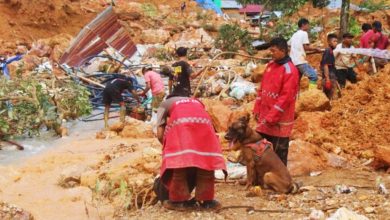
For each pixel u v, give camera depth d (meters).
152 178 8.05
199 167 6.58
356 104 10.65
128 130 12.54
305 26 12.16
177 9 45.38
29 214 7.05
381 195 7.08
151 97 14.80
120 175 8.43
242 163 8.24
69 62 19.08
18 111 13.43
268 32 28.94
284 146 7.58
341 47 12.92
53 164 10.30
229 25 27.84
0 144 12.20
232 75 16.50
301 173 8.22
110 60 21.36
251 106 11.27
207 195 6.78
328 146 9.23
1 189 8.89
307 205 6.82
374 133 9.54
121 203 7.53
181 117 6.73
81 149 11.41
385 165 8.34
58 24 36.03
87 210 7.45
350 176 8.05
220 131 11.12
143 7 40.75
